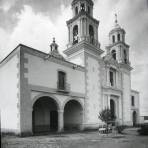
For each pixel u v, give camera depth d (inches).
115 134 601.9
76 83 717.3
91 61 826.2
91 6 909.8
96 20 899.4
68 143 400.2
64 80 669.3
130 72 1144.8
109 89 914.7
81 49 807.7
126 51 1144.2
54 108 759.1
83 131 687.1
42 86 576.1
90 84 793.6
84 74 770.8
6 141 418.0
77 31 880.3
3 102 593.3
